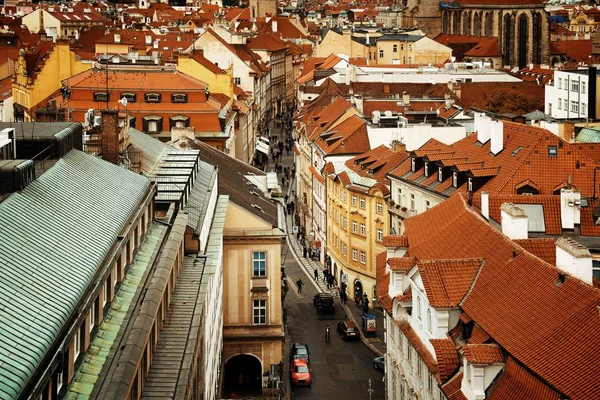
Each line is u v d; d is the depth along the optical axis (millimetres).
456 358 63719
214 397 84375
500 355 57094
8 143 54875
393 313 82250
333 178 142875
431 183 113188
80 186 56938
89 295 44625
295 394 98500
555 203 84312
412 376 77438
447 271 69250
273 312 102062
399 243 87250
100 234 51500
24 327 37469
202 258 78938
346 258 137750
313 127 177750
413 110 174875
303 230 177875
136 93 157750
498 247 69375
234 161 136000
